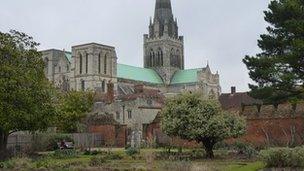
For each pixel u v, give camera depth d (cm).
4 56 5006
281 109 6750
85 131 8719
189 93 5203
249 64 5969
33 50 5228
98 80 16788
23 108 4869
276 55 5916
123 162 4322
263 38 6041
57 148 6581
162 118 5231
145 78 19200
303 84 5744
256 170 3294
